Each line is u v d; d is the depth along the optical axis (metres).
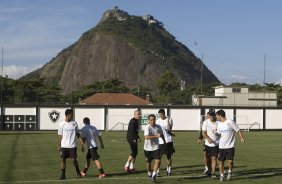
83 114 63.09
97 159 15.62
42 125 61.62
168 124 16.48
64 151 15.20
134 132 17.12
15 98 66.88
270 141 38.31
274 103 78.31
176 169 18.14
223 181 14.82
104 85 119.62
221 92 78.44
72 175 16.12
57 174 16.39
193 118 65.44
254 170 17.81
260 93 78.25
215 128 15.63
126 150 28.00
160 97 90.12
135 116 17.20
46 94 72.69
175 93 92.62
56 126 61.84
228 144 14.78
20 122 61.22
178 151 27.53
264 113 66.81
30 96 68.06
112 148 29.67
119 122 63.81
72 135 15.20
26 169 17.84
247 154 25.38
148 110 64.06
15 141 35.56
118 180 14.93
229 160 14.97
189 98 87.81
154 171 14.61
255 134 53.34
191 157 23.41
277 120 67.12
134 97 87.75
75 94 107.25
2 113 60.75
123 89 118.56
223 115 14.85
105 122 63.53
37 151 26.30
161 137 15.05
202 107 65.56
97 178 15.40
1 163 19.95
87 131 15.64
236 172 17.17
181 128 65.00
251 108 66.44
